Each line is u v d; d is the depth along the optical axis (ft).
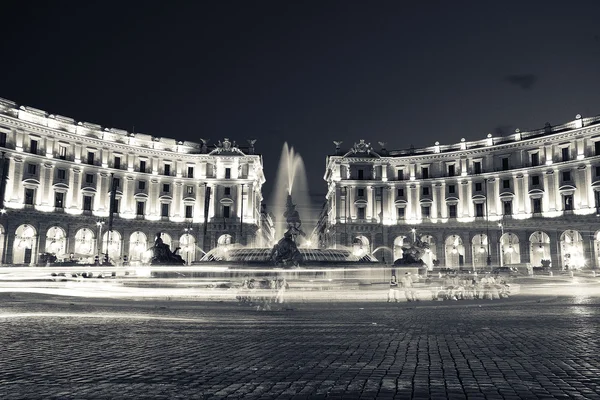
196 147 326.24
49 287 132.67
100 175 281.74
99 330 54.65
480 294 108.27
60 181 264.52
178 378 31.81
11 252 237.66
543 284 165.78
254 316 70.08
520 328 56.54
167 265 145.59
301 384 30.22
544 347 43.68
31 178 250.37
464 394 27.94
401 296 108.78
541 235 288.71
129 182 294.25
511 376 32.45
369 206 318.45
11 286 137.69
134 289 123.34
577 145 261.03
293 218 137.08
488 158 298.56
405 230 309.83
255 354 40.50
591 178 253.65
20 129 248.73
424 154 318.65
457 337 49.88
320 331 54.54
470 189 299.79
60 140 266.98
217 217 312.71
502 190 289.53
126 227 287.28
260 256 141.08
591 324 59.88
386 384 30.19
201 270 130.00
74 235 264.52
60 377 32.01
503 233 279.90
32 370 34.09
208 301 95.61
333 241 324.39
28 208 247.50
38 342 46.21
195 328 56.90
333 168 332.19
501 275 221.25
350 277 133.18
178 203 310.24
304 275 126.62
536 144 278.46
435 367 35.29
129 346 44.29
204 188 315.17
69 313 72.33
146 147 300.40
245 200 315.78
